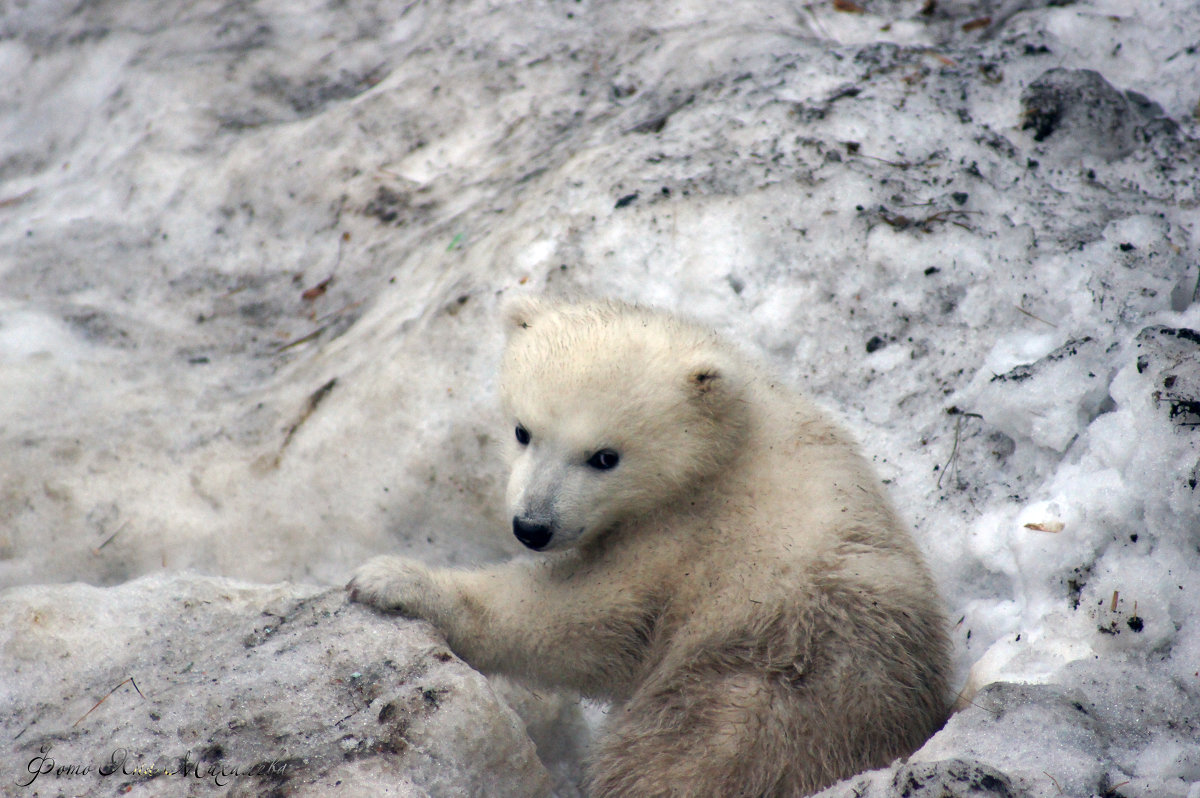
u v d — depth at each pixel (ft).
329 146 48.52
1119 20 44.39
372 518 33.86
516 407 26.27
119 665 26.55
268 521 34.01
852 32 49.55
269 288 44.68
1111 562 25.32
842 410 33.53
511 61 50.72
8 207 51.06
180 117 51.70
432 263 41.09
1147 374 27.37
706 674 23.41
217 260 46.06
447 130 48.65
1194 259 33.04
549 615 25.40
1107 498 25.80
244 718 23.70
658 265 36.83
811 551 23.62
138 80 54.44
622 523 26.32
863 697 22.39
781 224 36.81
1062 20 45.16
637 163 40.22
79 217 48.57
